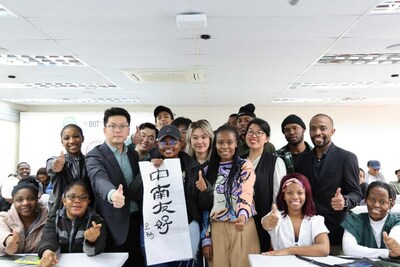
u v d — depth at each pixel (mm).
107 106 8164
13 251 1873
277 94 6547
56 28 3104
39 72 4785
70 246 1880
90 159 1996
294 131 2494
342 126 8141
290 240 1894
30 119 7684
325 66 4457
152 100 7336
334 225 2135
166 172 1901
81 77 5086
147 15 2803
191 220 1937
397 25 2990
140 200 1950
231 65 4395
